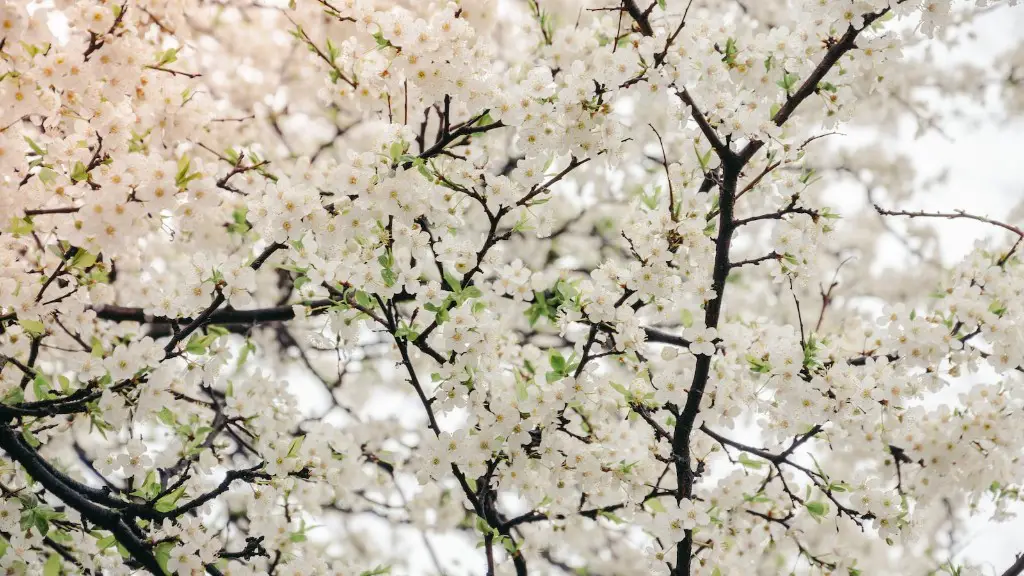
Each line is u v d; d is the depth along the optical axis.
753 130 3.02
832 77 3.12
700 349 3.12
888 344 3.42
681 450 3.36
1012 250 3.71
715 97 3.03
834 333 4.38
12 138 2.80
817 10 2.86
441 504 6.30
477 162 3.05
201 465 3.89
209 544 3.20
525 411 3.15
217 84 5.62
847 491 3.58
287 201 2.83
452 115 4.08
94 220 2.65
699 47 2.92
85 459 5.11
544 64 4.07
